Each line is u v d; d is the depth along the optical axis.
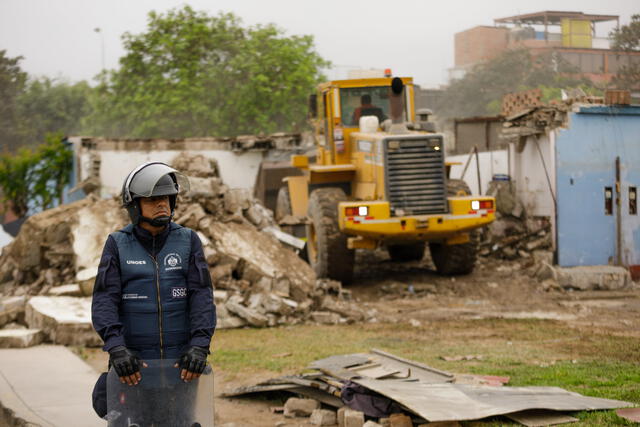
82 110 62.25
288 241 14.59
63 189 28.95
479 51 67.75
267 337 10.05
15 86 61.12
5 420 5.88
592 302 13.08
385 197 13.33
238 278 12.51
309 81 40.69
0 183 32.97
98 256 12.82
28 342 9.18
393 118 14.50
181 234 3.69
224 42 41.94
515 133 16.81
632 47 40.47
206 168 16.38
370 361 6.47
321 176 15.03
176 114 39.84
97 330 3.46
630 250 16.45
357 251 18.69
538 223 16.81
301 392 6.08
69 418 5.55
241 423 5.64
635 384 6.29
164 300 3.59
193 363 3.44
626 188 16.45
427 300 13.55
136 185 3.56
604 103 16.53
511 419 5.07
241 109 39.81
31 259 14.31
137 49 40.84
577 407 5.18
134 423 3.44
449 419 4.72
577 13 62.31
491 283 14.84
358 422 5.16
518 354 8.14
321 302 12.22
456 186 14.08
